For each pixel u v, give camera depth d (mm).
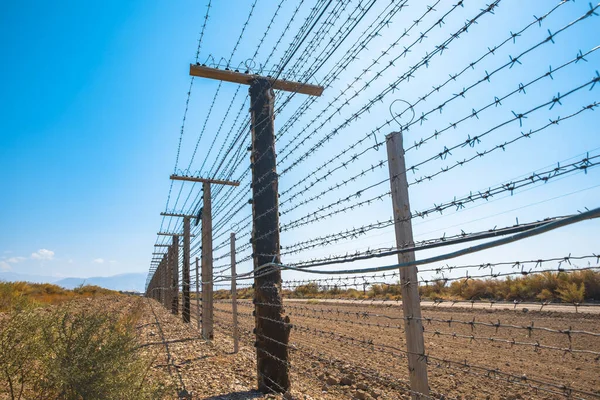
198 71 6031
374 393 5766
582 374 6578
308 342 10242
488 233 1943
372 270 2791
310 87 5520
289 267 4285
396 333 11430
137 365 4750
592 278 13133
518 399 5332
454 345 9586
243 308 20891
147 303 33281
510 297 14766
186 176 10977
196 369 6855
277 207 5508
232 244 8109
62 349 4281
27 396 4320
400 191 2676
